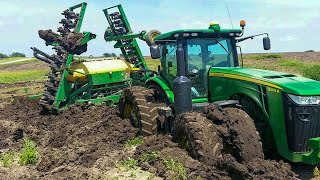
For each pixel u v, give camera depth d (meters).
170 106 8.16
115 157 7.70
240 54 8.58
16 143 9.35
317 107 6.14
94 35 12.10
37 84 26.58
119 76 12.05
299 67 24.16
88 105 11.36
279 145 6.38
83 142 8.90
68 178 6.66
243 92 6.92
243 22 8.37
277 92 6.33
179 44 7.43
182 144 7.08
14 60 68.31
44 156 8.06
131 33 12.98
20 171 7.39
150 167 6.95
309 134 6.15
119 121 9.77
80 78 11.76
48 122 10.98
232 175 6.16
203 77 8.09
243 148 6.20
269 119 6.49
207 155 6.41
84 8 12.56
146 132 8.68
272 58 35.56
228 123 6.48
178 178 6.19
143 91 9.10
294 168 6.82
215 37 8.39
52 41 12.39
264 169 5.96
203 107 7.49
